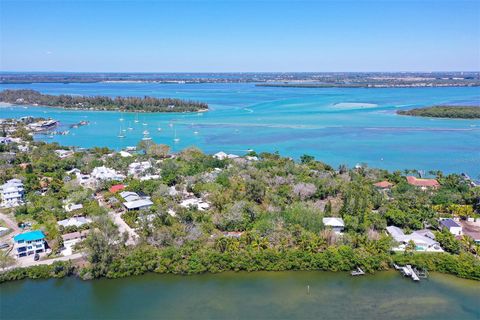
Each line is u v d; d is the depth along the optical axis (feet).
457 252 296.10
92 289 258.98
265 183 431.84
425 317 231.91
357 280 270.46
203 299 248.32
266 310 237.66
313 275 276.62
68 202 379.96
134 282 266.77
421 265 279.49
